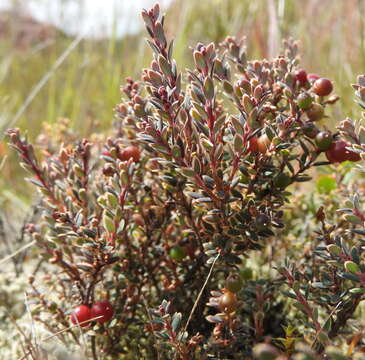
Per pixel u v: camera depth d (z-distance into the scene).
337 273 0.24
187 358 0.25
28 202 0.49
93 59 0.62
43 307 0.28
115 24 0.55
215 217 0.25
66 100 0.59
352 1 0.56
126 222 0.27
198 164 0.24
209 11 0.76
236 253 0.26
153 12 0.24
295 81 0.26
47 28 0.72
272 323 0.29
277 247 0.32
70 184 0.28
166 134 0.24
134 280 0.28
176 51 0.57
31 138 0.59
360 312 0.29
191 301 0.28
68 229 0.26
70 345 0.29
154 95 0.24
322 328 0.23
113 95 0.53
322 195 0.32
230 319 0.25
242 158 0.25
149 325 0.27
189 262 0.28
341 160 0.25
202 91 0.24
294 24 0.62
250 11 0.65
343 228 0.29
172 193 0.27
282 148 0.24
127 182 0.25
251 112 0.23
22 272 0.37
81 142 0.28
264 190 0.26
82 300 0.27
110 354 0.28
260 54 0.52
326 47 0.57
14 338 0.31
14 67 0.71
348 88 0.48
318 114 0.25
